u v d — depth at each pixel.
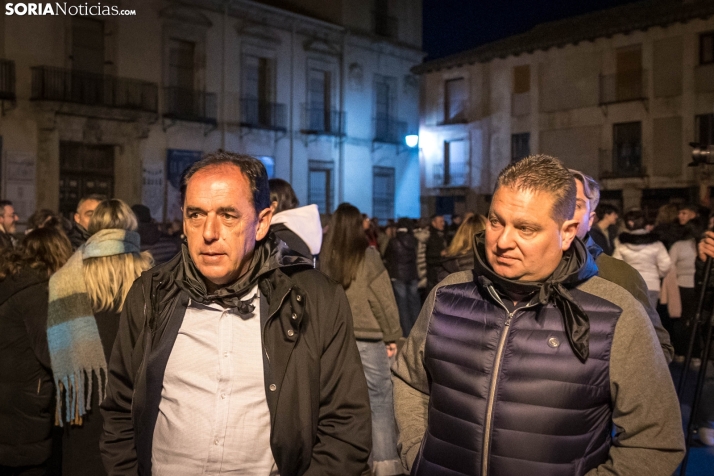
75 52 18.62
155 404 1.90
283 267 1.98
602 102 22.28
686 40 20.66
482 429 1.90
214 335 1.90
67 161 18.44
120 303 3.23
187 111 20.89
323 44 24.64
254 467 1.86
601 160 22.50
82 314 3.13
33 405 3.21
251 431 1.86
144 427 1.92
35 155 17.69
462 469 1.93
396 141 27.39
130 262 3.26
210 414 1.86
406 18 28.06
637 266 6.71
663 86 21.17
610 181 22.27
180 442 1.86
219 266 1.83
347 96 25.53
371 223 13.19
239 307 1.89
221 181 1.83
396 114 27.67
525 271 1.86
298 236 3.60
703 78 20.33
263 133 22.80
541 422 1.83
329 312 1.97
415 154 28.58
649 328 1.88
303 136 24.06
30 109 17.62
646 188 21.47
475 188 26.11
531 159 1.89
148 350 1.92
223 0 21.44
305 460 1.90
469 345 1.97
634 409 1.83
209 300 1.90
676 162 20.86
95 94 18.78
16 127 17.41
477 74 26.03
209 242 1.81
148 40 19.95
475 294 2.05
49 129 17.80
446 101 27.27
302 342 1.91
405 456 2.14
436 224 11.34
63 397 3.25
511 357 1.89
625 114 21.98
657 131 21.31
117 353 2.03
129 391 2.04
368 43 26.28
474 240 2.03
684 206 8.29
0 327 3.16
